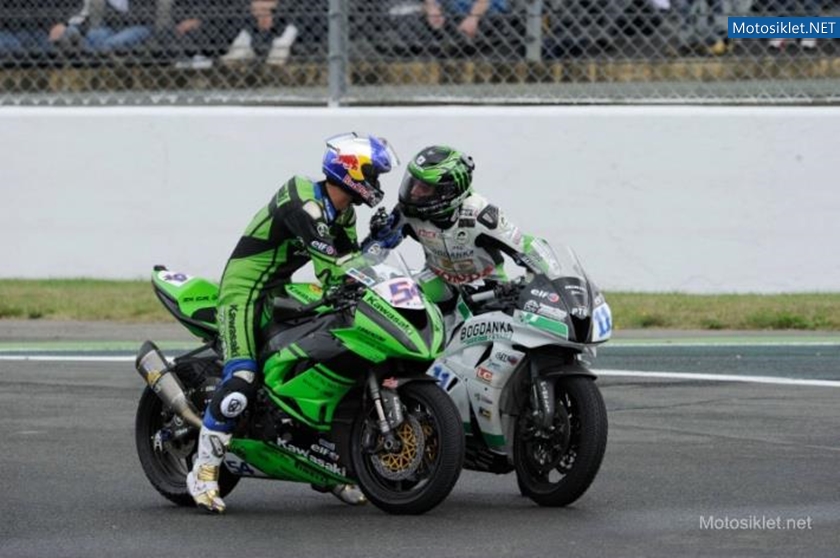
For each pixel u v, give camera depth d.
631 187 46.12
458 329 24.53
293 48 49.28
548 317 23.14
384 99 48.75
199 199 48.22
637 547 20.95
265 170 47.88
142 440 24.97
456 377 24.28
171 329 43.06
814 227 45.59
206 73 49.66
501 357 23.61
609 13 47.41
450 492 24.38
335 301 22.88
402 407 22.52
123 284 48.06
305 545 21.28
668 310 43.31
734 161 45.62
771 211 45.72
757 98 47.06
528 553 20.61
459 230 25.19
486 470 24.80
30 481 25.77
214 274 48.25
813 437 29.14
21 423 30.66
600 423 22.94
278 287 23.95
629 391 34.09
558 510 23.52
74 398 33.34
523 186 46.66
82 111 48.72
